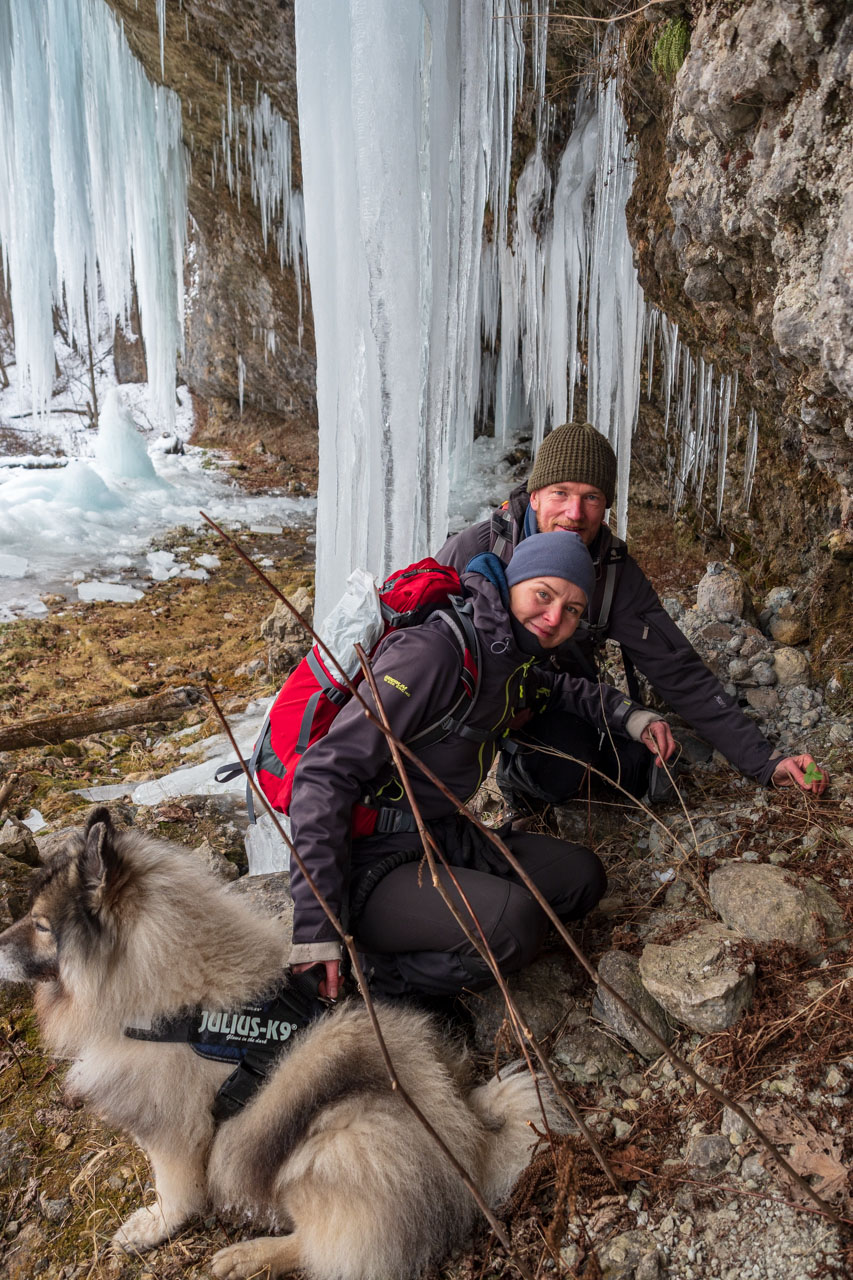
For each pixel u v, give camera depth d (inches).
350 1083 72.3
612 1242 68.8
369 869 86.4
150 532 347.3
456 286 158.9
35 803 160.2
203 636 259.0
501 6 171.5
